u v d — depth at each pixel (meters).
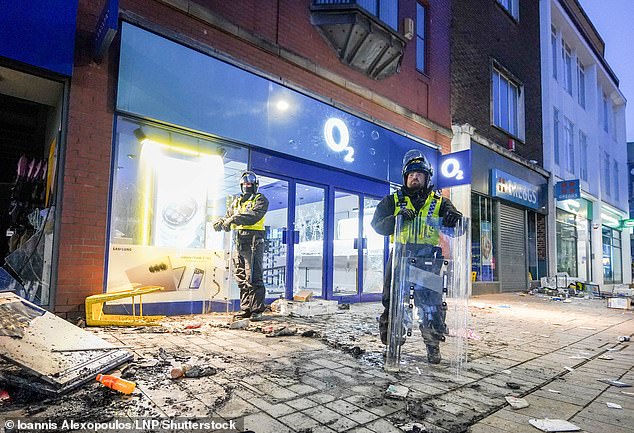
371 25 8.59
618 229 27.56
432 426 2.31
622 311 9.09
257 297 5.90
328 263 8.49
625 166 29.02
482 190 13.02
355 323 5.95
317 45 8.53
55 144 5.59
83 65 5.36
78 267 5.16
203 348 3.97
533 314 8.27
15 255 5.30
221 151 6.81
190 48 6.35
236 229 6.03
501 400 2.79
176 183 6.26
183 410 2.39
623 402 2.85
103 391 2.64
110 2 4.70
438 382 3.15
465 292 3.72
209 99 6.52
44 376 2.53
